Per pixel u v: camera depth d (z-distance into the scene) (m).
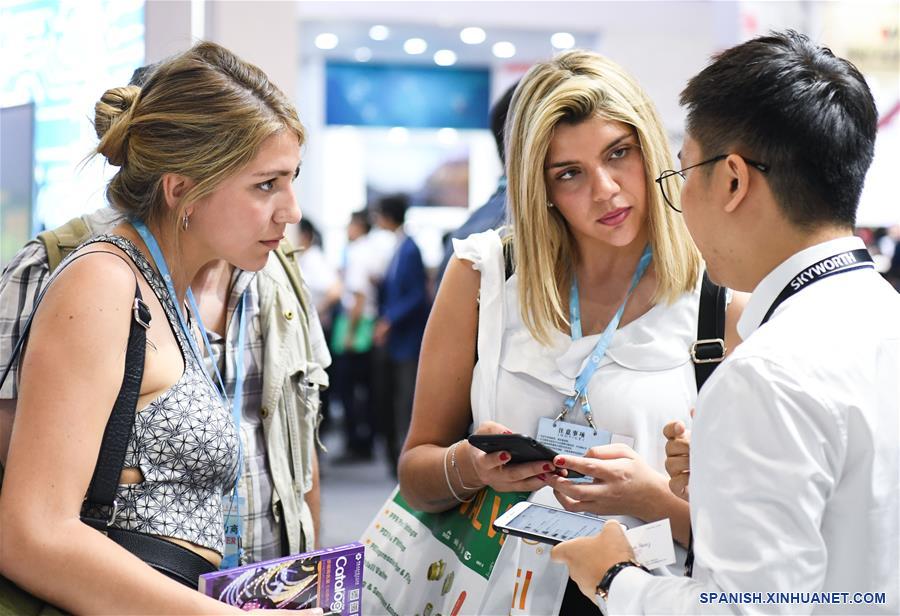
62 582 1.25
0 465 1.40
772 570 1.02
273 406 1.87
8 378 1.41
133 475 1.41
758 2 5.64
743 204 1.19
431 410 1.86
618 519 1.66
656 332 1.71
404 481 1.84
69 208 2.41
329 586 1.44
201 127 1.44
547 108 1.63
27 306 1.69
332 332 7.51
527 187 1.68
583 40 10.63
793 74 1.17
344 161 13.08
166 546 1.40
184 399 1.45
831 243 1.18
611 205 1.64
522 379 1.74
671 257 1.69
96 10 2.37
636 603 1.18
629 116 1.63
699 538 1.09
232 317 1.83
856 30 5.80
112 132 1.49
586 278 1.79
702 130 1.21
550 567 1.66
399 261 6.69
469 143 13.25
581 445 1.67
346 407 7.45
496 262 1.79
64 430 1.28
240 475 1.61
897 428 1.10
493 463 1.60
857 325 1.12
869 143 1.20
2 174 2.54
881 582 1.11
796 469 1.03
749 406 1.06
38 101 2.49
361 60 12.54
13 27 2.54
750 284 1.24
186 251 1.53
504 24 10.22
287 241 2.04
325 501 5.94
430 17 10.10
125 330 1.38
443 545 1.80
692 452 1.13
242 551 1.66
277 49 2.86
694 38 10.21
